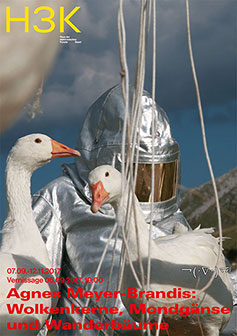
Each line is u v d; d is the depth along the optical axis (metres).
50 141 2.99
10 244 2.75
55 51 0.47
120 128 3.67
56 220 3.81
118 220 1.36
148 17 1.24
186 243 2.59
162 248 2.49
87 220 3.70
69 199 3.84
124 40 1.06
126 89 1.10
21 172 2.94
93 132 3.89
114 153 3.62
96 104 3.94
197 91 1.22
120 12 1.04
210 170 1.28
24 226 2.83
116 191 2.48
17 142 2.94
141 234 2.40
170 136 3.81
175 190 3.89
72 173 4.00
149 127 3.66
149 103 3.78
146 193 3.71
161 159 3.63
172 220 3.84
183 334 2.72
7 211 2.90
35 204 3.85
